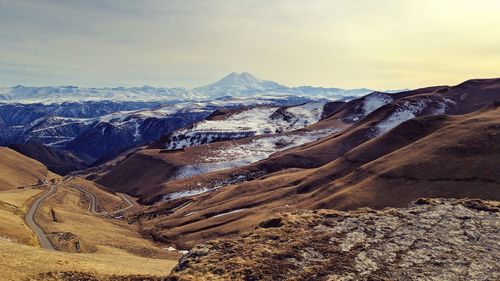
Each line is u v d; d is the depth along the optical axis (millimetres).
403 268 28094
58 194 185500
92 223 130375
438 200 42344
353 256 29984
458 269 27859
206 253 32719
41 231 97750
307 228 36156
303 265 28875
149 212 163500
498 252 30125
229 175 196750
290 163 189500
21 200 147250
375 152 124125
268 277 27203
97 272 35812
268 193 127125
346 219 37938
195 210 139625
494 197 68625
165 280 28891
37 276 33000
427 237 32844
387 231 34438
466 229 34062
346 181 99312
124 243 101688
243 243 33531
